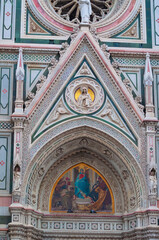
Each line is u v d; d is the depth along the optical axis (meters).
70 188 39.47
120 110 39.53
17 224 36.25
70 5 44.19
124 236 38.34
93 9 44.28
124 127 39.34
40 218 38.16
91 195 39.53
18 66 39.53
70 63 40.06
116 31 41.84
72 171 39.84
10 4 41.81
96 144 39.41
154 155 38.50
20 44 40.75
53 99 39.31
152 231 36.94
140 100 40.16
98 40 41.22
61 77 39.78
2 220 37.16
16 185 37.09
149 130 39.03
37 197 38.44
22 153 38.06
